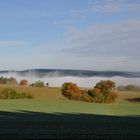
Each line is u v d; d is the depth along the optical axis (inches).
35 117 1529.3
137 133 906.7
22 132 893.2
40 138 841.5
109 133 898.1
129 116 1833.2
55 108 2498.8
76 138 854.5
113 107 2883.9
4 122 1168.2
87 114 1995.6
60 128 995.9
